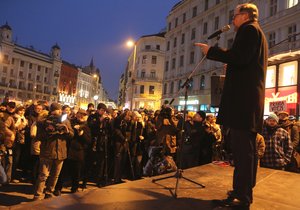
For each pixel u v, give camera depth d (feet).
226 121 8.16
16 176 26.61
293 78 29.07
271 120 18.25
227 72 8.52
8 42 263.29
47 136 18.72
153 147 24.53
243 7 8.59
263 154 17.83
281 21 71.56
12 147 23.24
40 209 7.59
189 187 10.25
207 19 111.86
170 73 139.13
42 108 25.35
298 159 19.81
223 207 8.19
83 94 382.22
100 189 9.48
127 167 27.96
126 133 26.40
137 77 193.98
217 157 24.53
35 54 294.05
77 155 21.85
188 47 123.85
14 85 272.72
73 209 7.61
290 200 9.42
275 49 72.13
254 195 9.80
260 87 7.98
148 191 9.47
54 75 291.79
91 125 24.95
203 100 104.78
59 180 21.90
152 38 194.18
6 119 22.71
